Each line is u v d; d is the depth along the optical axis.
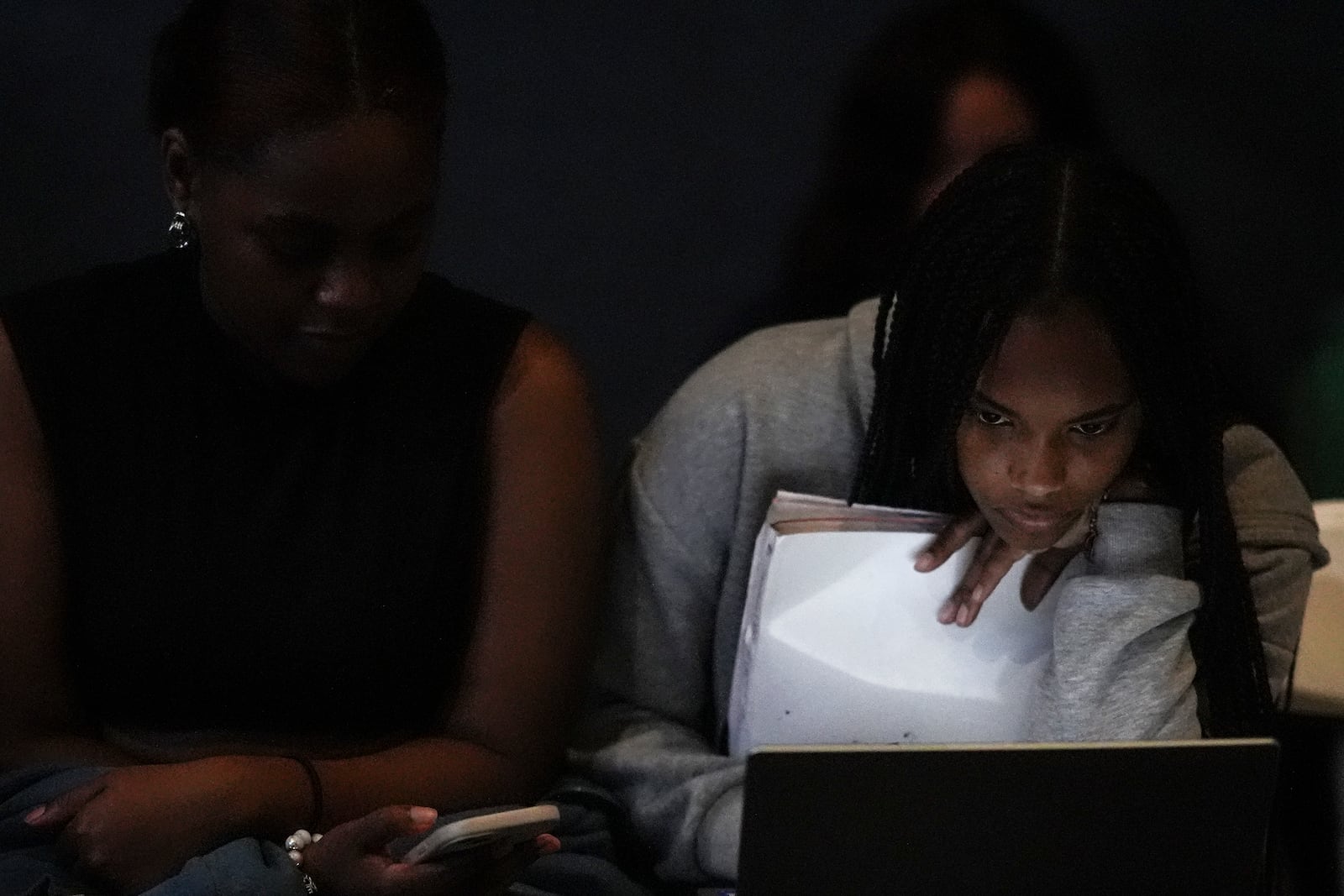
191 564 5.00
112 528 5.00
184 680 5.07
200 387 5.02
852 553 4.73
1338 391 9.51
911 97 6.26
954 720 4.84
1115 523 4.92
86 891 4.49
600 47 10.93
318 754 5.18
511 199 10.18
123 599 5.01
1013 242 4.42
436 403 5.09
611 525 5.48
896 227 6.46
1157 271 4.48
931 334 4.64
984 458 4.54
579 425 5.20
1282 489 5.38
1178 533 4.98
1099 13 11.37
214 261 4.60
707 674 5.52
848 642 4.79
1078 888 3.88
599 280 9.90
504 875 4.36
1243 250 10.16
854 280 6.97
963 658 4.82
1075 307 4.34
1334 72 11.02
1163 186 10.43
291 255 4.47
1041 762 3.78
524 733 5.02
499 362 5.14
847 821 3.76
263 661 5.04
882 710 4.83
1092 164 4.50
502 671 5.03
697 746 5.30
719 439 5.32
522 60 10.89
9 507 4.95
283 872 4.30
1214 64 11.07
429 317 5.17
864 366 5.24
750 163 10.40
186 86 4.47
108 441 5.01
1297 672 5.91
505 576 5.07
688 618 5.40
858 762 3.72
